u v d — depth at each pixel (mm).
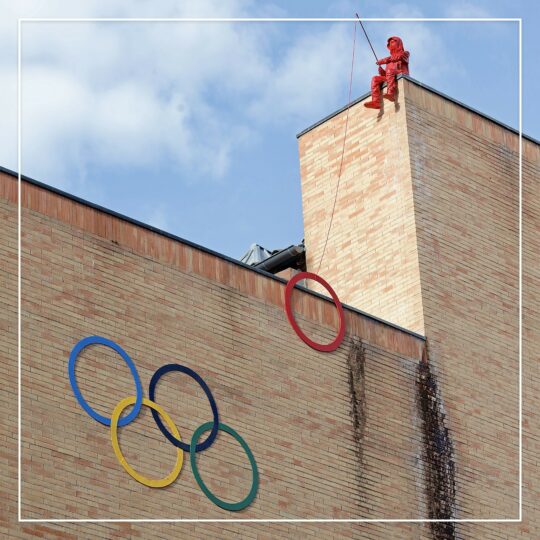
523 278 49531
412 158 48875
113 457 38875
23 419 37688
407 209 48344
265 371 42656
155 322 40938
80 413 38688
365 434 43969
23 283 38844
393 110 49812
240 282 43062
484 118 50969
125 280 40781
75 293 39719
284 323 43562
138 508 38906
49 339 38844
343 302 49062
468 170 49844
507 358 48000
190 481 40062
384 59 50312
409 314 47125
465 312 47719
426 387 45812
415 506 44094
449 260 48125
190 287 42000
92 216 40750
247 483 41094
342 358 44406
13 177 39562
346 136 51062
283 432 42312
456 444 45688
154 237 41750
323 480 42594
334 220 50469
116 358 39875
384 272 48344
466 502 45156
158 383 40406
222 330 42188
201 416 40875
